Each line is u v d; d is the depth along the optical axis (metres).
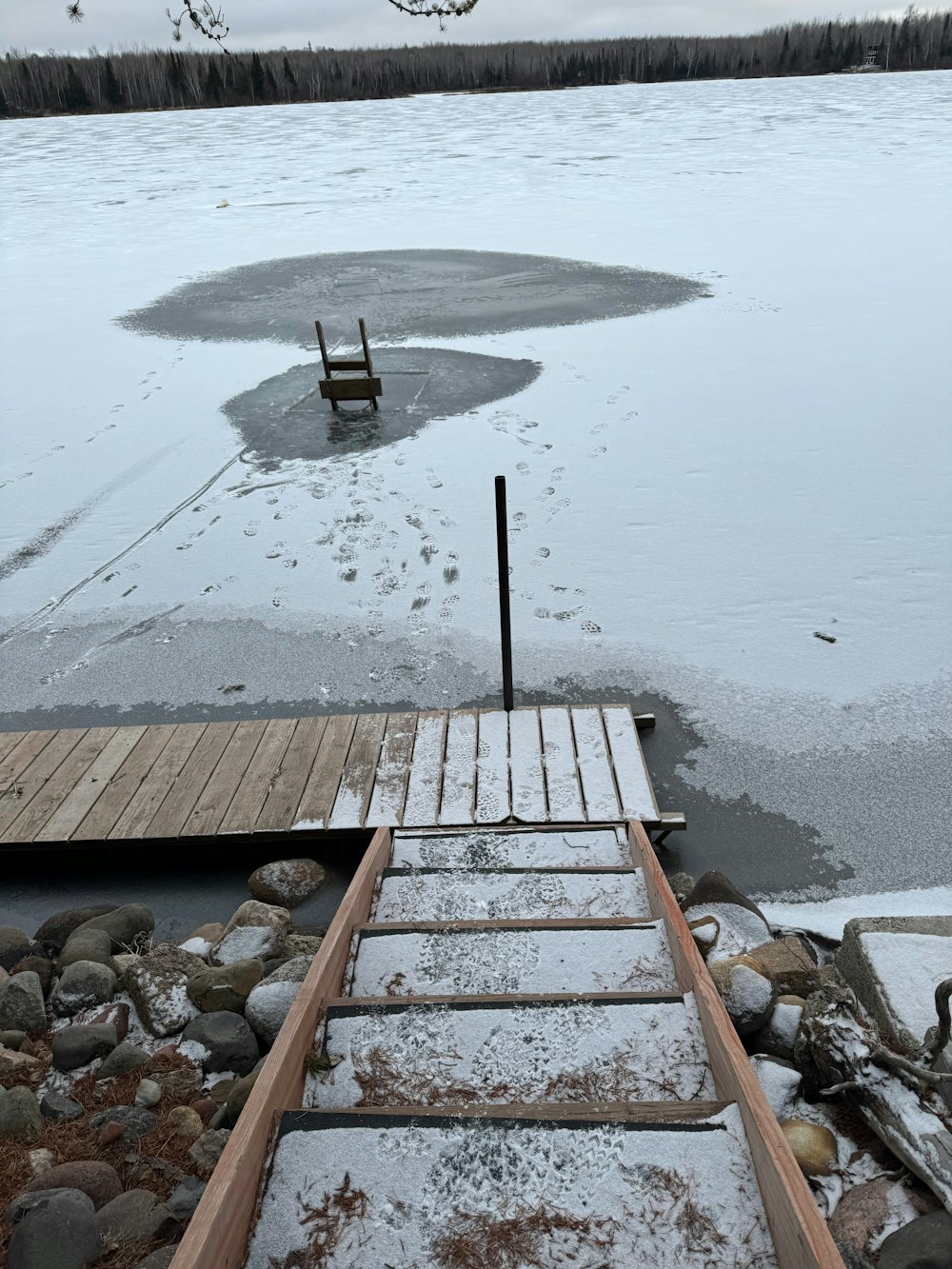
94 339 13.44
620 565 6.97
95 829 4.51
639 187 22.86
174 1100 3.05
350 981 2.98
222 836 4.43
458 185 24.64
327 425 9.95
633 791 4.49
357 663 6.05
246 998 3.48
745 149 27.84
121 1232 2.45
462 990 2.91
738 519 7.52
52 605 6.99
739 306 13.09
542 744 4.90
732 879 4.28
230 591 7.00
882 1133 2.56
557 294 14.23
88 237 20.72
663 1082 2.35
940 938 3.06
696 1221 1.82
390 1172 1.96
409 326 13.14
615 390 10.33
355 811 4.50
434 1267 1.79
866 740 5.10
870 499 7.70
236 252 18.53
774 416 9.41
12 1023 3.49
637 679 5.71
